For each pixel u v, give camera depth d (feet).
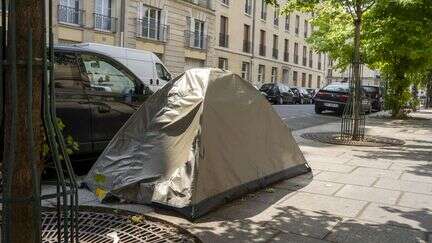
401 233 14.82
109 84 22.94
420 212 17.22
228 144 17.92
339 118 67.31
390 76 67.26
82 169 22.97
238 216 15.97
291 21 173.27
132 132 18.60
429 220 16.28
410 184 21.81
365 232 14.82
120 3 94.32
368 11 52.01
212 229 14.60
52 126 9.37
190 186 15.81
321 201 18.33
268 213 16.46
